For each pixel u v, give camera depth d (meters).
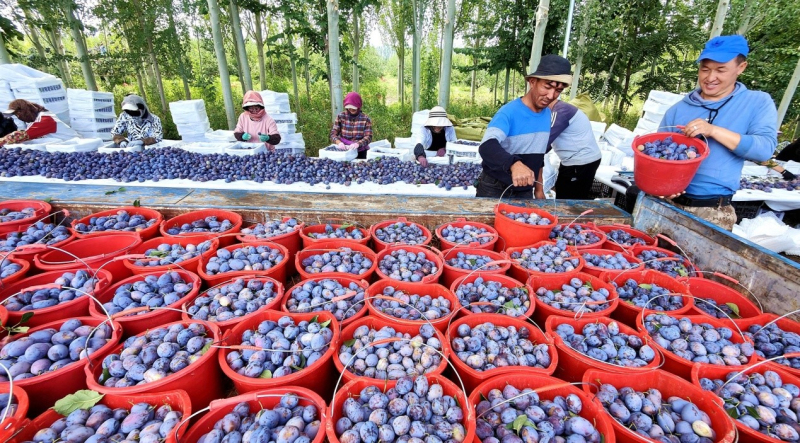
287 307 1.15
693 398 0.86
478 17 9.00
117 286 1.20
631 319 1.21
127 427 0.76
